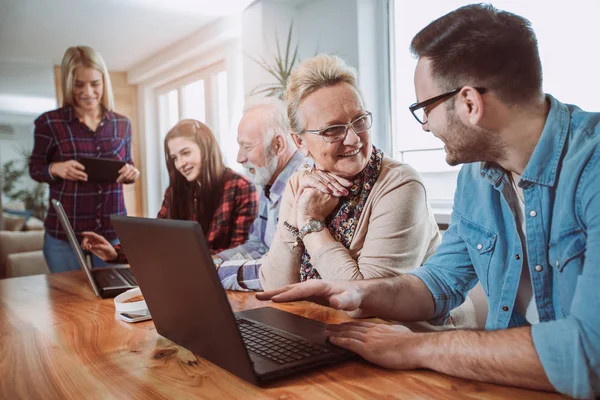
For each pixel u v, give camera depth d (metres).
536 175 0.96
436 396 0.71
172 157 2.94
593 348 0.69
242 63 3.68
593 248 0.77
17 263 4.29
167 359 0.91
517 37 0.90
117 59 4.44
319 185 1.48
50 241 3.32
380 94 2.76
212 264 0.70
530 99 0.93
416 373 0.80
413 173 1.46
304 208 1.49
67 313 1.36
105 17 3.62
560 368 0.70
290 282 1.54
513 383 0.73
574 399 0.69
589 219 0.82
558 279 0.97
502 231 1.12
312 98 1.44
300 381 0.78
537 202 0.98
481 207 1.15
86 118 3.43
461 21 0.93
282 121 2.19
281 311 1.20
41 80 4.28
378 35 2.76
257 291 1.59
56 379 0.84
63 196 3.27
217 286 0.71
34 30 3.82
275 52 3.32
